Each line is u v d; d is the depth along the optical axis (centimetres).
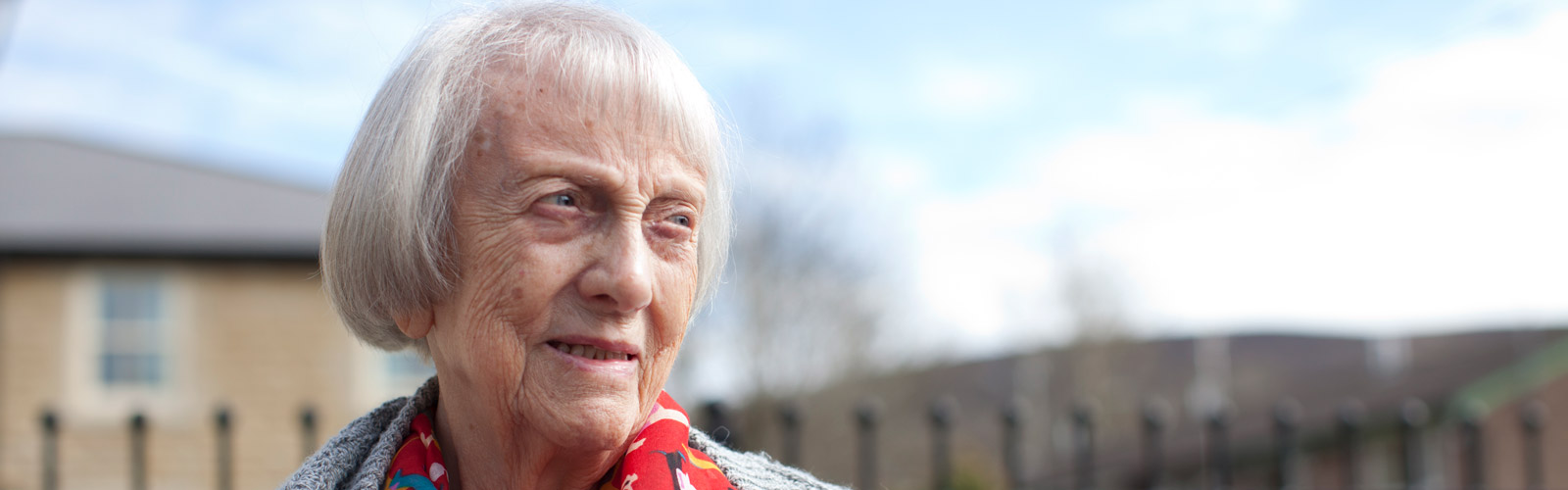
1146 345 2489
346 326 126
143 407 938
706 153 118
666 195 112
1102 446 2030
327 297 123
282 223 1058
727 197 130
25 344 938
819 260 1797
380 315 119
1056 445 2266
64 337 945
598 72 107
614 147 107
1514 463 1242
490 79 108
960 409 2281
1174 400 2252
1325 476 1233
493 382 109
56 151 1225
